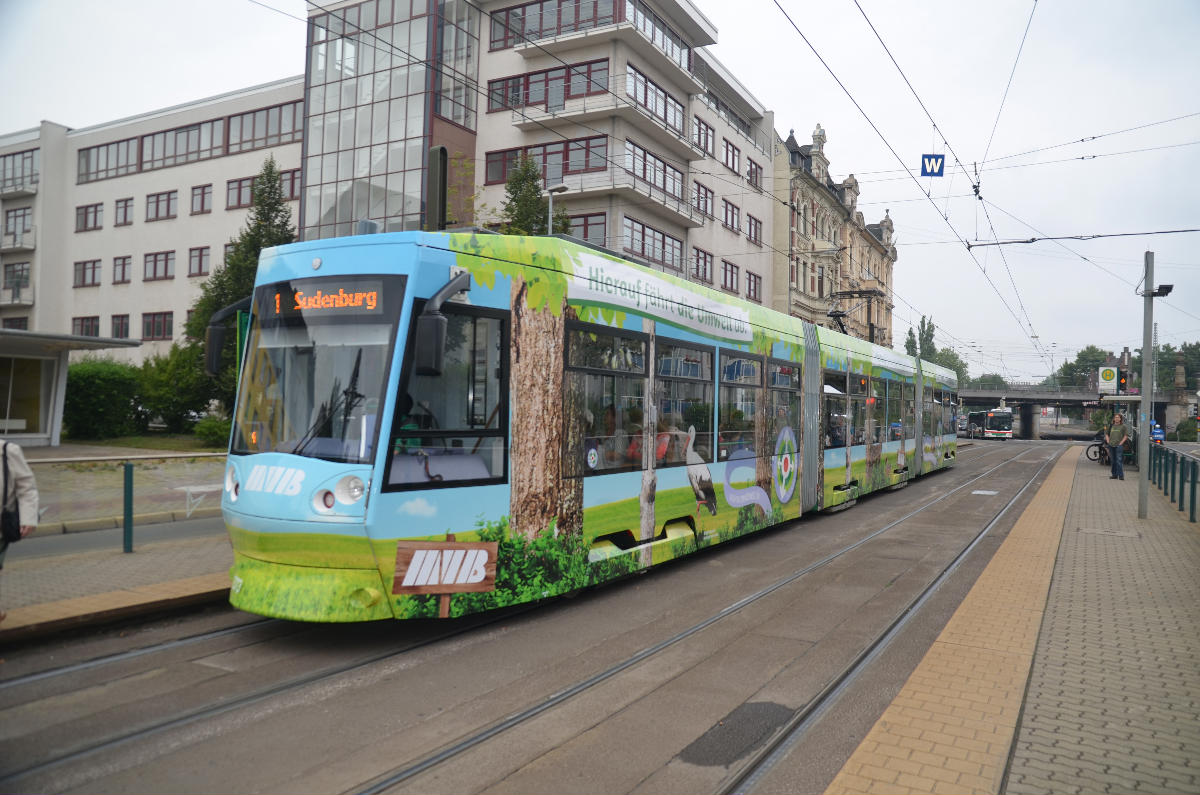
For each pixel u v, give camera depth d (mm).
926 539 11977
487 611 7422
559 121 31547
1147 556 10398
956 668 5832
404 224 31953
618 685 5504
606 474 8141
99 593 7367
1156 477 21422
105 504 12359
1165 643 6473
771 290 46406
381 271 6340
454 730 4660
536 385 7250
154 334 44844
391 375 6090
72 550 9906
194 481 13977
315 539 6008
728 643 6547
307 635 6645
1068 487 20641
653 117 31641
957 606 7836
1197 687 5418
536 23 32469
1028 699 5188
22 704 5043
